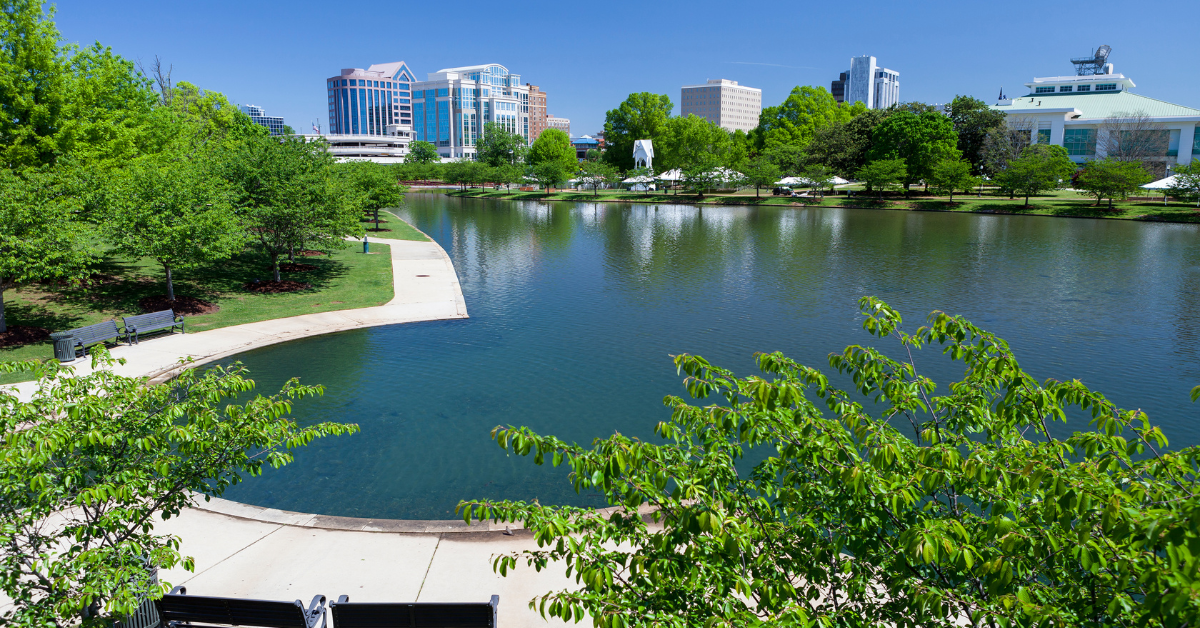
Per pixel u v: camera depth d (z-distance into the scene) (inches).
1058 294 1069.8
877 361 212.7
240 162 1105.4
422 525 368.2
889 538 177.6
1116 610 138.6
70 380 241.1
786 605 150.8
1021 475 155.4
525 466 475.8
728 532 152.8
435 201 3900.1
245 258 1268.5
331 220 1116.5
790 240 1846.7
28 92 956.0
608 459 168.6
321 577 317.7
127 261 1131.9
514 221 2532.0
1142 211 2482.8
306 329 837.2
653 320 914.1
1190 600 109.4
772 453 491.8
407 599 299.7
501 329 860.6
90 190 881.5
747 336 829.8
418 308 966.4
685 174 3823.8
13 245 690.8
